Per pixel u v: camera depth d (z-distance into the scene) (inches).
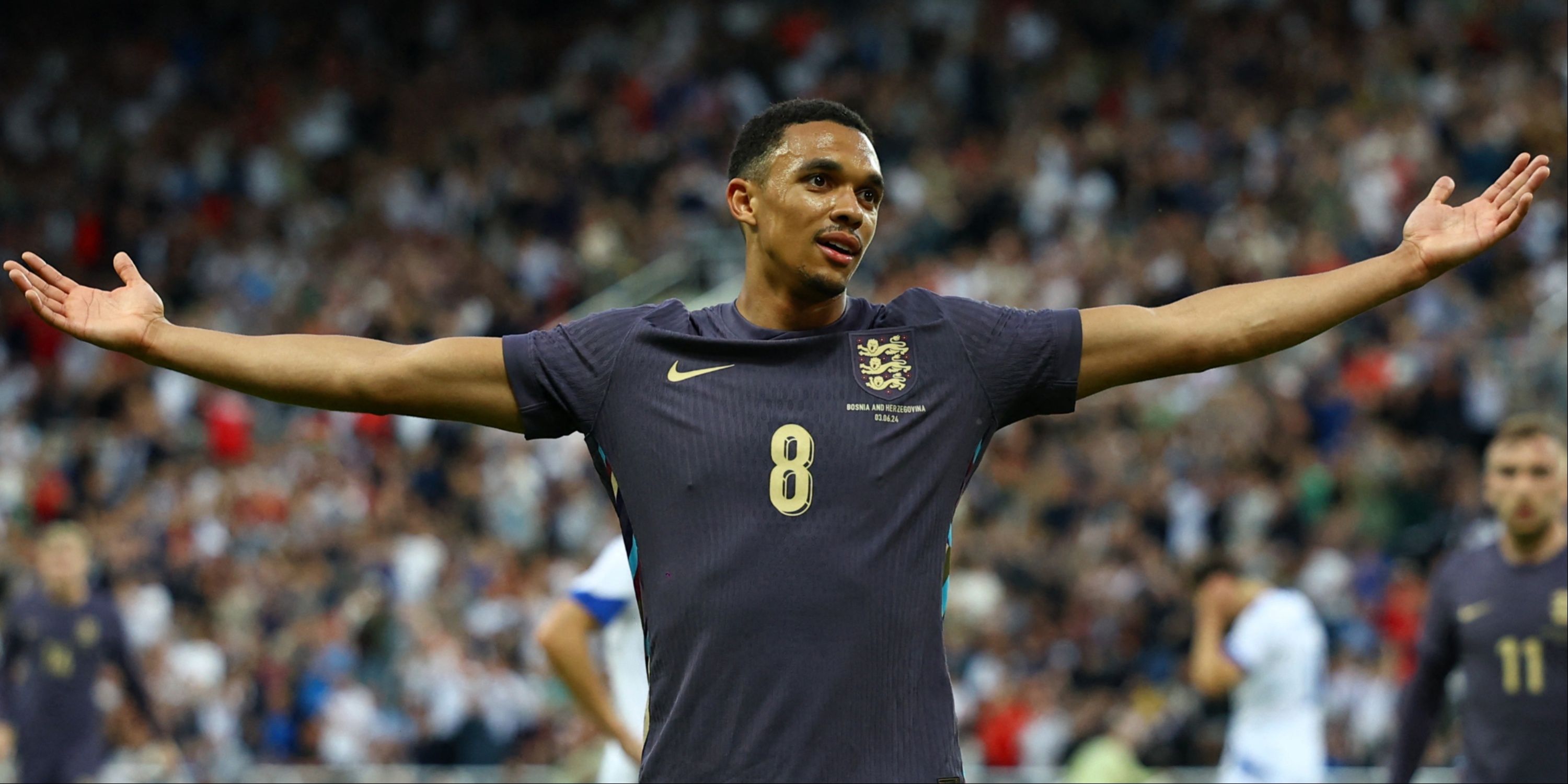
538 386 227.9
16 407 1291.8
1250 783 562.9
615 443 225.3
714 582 215.3
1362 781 712.4
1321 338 1141.7
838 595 213.8
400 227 1515.7
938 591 219.9
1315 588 940.0
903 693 214.7
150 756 753.0
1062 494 1036.5
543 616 951.0
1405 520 1013.8
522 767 850.1
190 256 1507.1
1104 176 1414.9
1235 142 1416.1
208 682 900.6
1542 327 1138.0
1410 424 1082.7
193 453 1183.6
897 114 1514.5
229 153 1631.4
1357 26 1524.4
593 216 1453.0
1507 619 416.5
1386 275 227.1
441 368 226.7
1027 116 1498.5
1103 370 227.8
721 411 220.7
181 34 1758.1
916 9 1631.4
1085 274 1264.8
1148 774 765.3
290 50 1732.3
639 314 232.7
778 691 212.1
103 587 1009.5
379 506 1072.8
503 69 1680.6
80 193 1594.5
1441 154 1368.1
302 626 940.6
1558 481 413.4
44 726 681.6
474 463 1129.4
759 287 235.1
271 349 226.5
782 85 1589.6
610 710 426.0
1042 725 855.1
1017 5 1604.3
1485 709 419.5
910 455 219.9
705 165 1472.7
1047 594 958.4
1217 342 226.7
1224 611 585.6
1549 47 1456.7
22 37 1765.5
